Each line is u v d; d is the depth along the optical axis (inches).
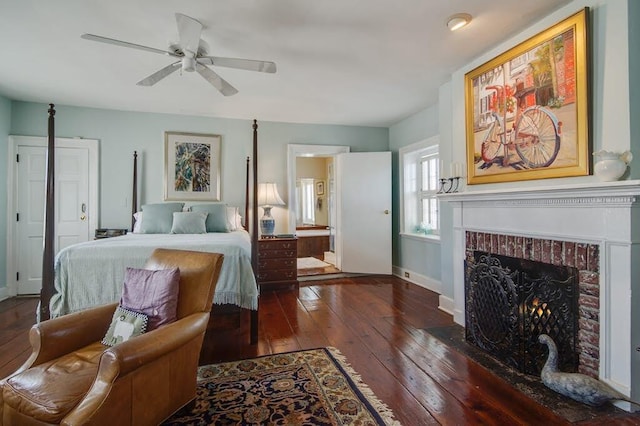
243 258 107.3
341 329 116.3
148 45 102.7
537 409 70.2
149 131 176.7
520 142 93.6
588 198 73.6
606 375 71.9
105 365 51.3
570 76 79.9
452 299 133.1
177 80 132.5
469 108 112.7
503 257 95.4
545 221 84.2
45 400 50.2
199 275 75.7
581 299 76.6
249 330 116.0
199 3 81.7
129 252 100.1
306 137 201.6
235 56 111.3
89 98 154.6
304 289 171.9
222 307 113.6
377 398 74.5
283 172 198.1
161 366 61.0
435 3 82.7
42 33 96.3
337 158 208.2
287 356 95.3
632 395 68.3
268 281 171.0
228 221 168.9
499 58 100.3
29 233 162.2
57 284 94.8
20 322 123.6
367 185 203.0
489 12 86.5
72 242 167.0
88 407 49.0
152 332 60.2
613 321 70.9
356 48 106.1
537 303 84.4
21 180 160.7
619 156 69.9
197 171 183.3
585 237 75.1
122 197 173.2
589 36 76.6
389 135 214.1
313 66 119.6
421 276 179.5
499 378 82.9
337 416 68.1
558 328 80.3
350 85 138.7
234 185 189.2
